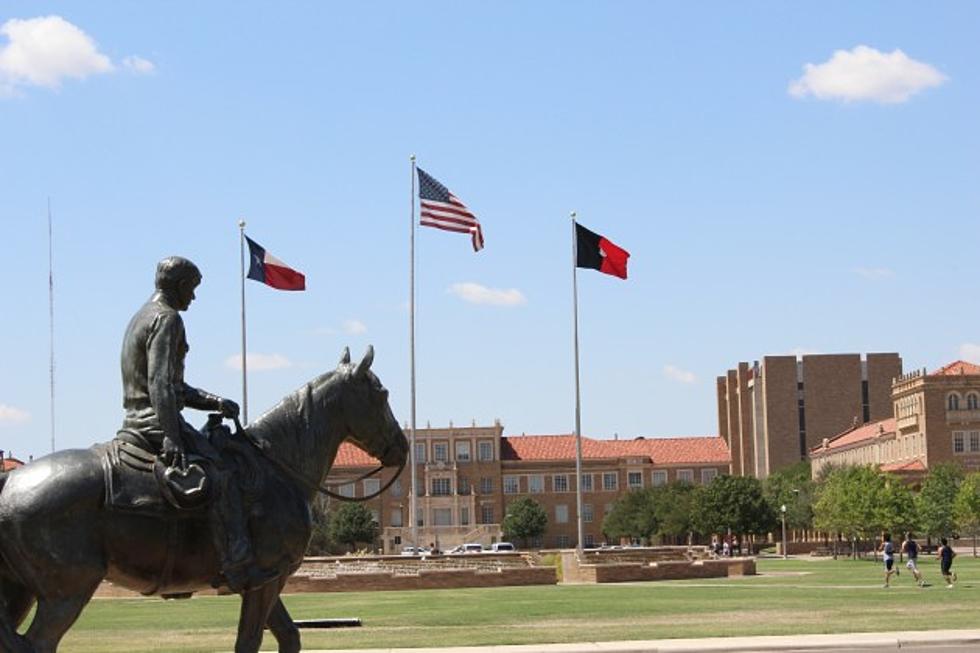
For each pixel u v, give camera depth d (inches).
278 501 547.2
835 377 7849.4
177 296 550.3
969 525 4534.9
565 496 7455.7
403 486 7288.4
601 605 1581.0
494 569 2332.7
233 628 1349.7
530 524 7101.4
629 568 2423.7
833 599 1659.7
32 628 502.9
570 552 2508.6
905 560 3737.7
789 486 6190.9
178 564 525.3
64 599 505.4
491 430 7426.2
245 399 2364.7
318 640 1119.6
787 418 7839.6
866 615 1344.7
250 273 2233.0
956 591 1851.6
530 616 1405.0
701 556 2795.3
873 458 6717.5
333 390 580.1
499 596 1856.5
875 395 7815.0
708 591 1916.8
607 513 7288.4
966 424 5910.4
